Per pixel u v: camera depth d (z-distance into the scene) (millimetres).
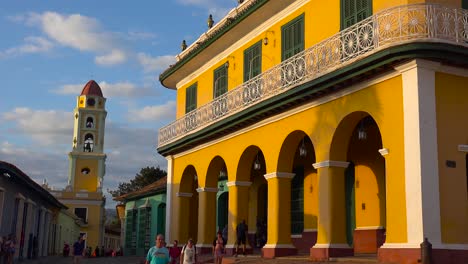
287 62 16672
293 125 16844
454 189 12539
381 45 13078
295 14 18031
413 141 12453
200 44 22781
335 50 14703
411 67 12672
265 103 17250
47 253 39875
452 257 12070
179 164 25047
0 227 22984
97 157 67375
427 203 12125
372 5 14734
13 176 23297
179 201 24672
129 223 38406
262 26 19859
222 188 27188
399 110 12961
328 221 14977
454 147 12734
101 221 65625
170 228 25094
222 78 22656
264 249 17516
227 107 19891
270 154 17875
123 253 41531
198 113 22312
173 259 17469
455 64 12945
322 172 15344
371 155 18125
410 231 12266
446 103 12820
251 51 20578
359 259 13703
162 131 25969
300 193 21625
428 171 12266
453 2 13617
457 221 12430
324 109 15523
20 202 27109
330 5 16328
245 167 20016
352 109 14438
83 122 68188
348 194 19109
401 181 12688
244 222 19266
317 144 15656
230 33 20922
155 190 32750
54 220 44594
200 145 22875
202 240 21906
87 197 65000
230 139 20578
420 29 12672
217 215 27125
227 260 17547
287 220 17453
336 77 14430
